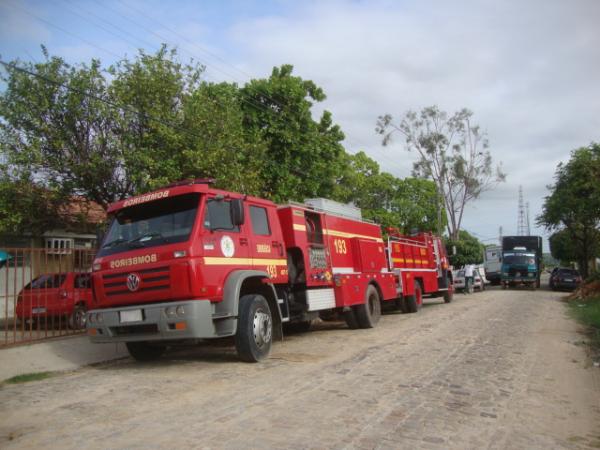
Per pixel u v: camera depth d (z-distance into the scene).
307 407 5.68
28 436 4.82
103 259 8.23
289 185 19.95
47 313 9.95
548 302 20.89
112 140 12.79
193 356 9.52
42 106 12.46
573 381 7.11
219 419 5.25
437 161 42.19
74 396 6.42
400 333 11.89
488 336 10.98
